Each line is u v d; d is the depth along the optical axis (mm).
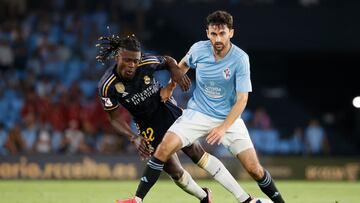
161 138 30516
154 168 27797
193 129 28469
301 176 65188
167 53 84625
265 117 71938
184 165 62906
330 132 85500
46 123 66312
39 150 64438
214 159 29844
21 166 61000
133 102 29500
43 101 67188
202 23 85500
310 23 84062
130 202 27328
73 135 64688
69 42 79875
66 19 82125
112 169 62000
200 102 29000
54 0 85750
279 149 71188
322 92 91438
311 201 39719
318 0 84500
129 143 66938
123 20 85750
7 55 78125
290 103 85188
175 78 29359
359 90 91438
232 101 28750
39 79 75375
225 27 27469
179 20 85938
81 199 39812
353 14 83750
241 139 28422
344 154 82875
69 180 61250
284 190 50312
